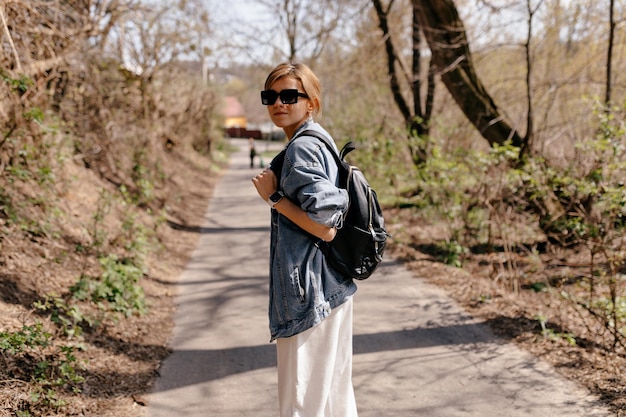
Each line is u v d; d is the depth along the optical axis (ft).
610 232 17.98
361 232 8.02
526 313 17.95
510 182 23.89
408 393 12.91
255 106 245.45
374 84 52.01
